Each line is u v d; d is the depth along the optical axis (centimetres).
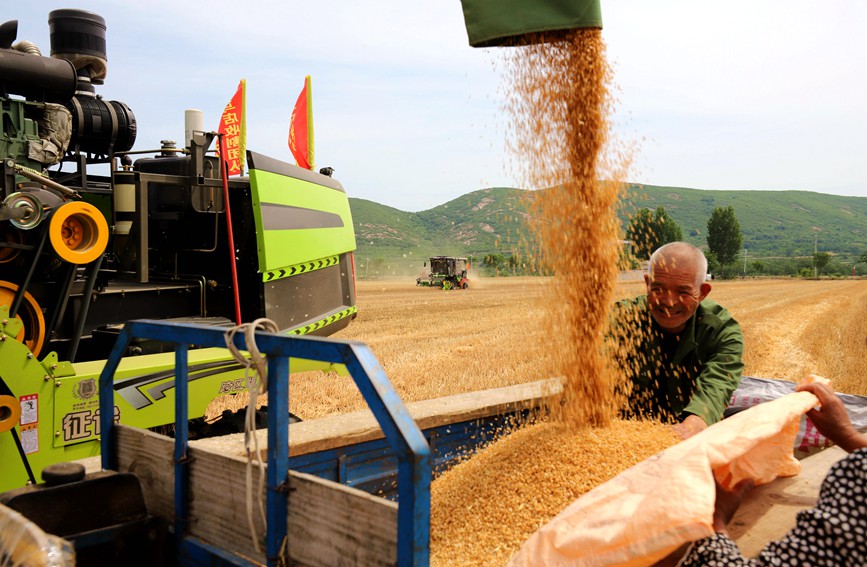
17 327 340
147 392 392
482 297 3616
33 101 438
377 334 1778
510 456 279
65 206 373
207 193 477
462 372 1096
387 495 333
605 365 308
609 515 165
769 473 228
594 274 302
